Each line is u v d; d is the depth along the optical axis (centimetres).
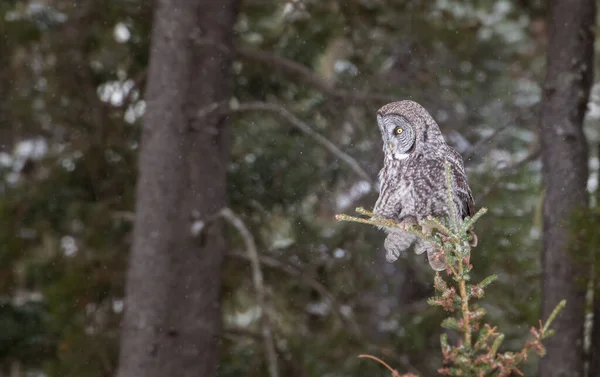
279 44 1603
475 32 1617
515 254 1262
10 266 1531
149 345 1246
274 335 1470
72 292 1458
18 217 1525
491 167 1295
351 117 1498
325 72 1775
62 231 1555
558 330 1080
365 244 1473
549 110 1114
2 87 1599
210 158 1302
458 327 573
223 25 1348
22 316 1611
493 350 568
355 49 1567
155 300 1255
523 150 1588
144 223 1270
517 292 1255
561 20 1119
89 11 1567
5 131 1619
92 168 1533
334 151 1241
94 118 1543
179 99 1285
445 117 1502
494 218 1270
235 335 1470
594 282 1066
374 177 1416
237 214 1508
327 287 1503
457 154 726
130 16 1568
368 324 1523
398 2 1566
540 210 1154
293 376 1446
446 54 1591
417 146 703
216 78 1322
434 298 579
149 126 1291
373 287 1512
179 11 1297
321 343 1448
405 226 645
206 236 1291
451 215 592
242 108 1292
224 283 1470
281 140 1494
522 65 1798
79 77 1561
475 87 1571
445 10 1602
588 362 1099
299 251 1491
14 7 1588
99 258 1481
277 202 1510
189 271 1274
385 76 1538
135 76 1582
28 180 1558
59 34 1570
